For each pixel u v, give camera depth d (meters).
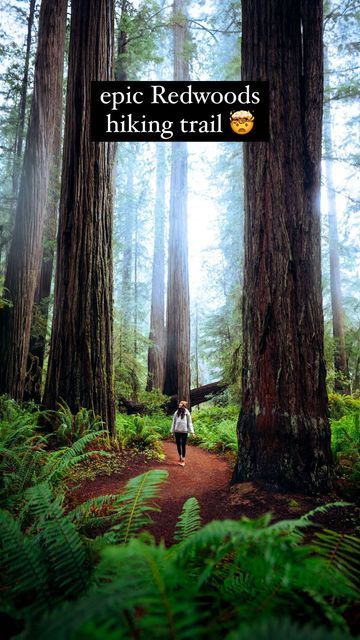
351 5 8.70
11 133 11.20
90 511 3.87
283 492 4.28
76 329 7.47
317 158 5.11
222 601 1.88
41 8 9.57
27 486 4.09
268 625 1.04
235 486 4.64
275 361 4.73
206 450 9.23
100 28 7.96
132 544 1.46
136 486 2.91
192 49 13.00
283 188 5.00
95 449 6.54
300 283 4.85
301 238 4.94
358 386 18.05
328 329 15.78
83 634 1.10
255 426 4.73
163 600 1.26
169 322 15.34
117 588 1.31
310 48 5.13
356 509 3.75
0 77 11.10
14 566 2.02
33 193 9.10
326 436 4.55
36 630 1.22
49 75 9.39
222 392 14.88
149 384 16.06
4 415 6.46
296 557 1.61
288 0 5.28
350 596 1.80
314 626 1.71
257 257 5.06
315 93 5.09
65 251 7.71
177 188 15.96
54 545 2.15
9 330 8.56
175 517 4.05
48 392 7.46
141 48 11.76
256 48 5.31
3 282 8.82
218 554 1.72
